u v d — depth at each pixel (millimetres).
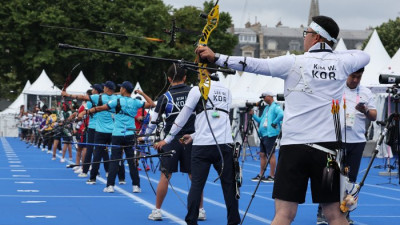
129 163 11477
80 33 49000
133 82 52500
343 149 4672
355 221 8766
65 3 48906
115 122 11242
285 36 156250
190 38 52625
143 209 9359
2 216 8406
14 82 60312
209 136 6871
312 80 4652
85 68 51469
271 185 13602
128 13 49375
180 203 10094
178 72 8039
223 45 53969
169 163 7898
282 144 4688
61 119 19672
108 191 11438
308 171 4621
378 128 23188
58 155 23531
